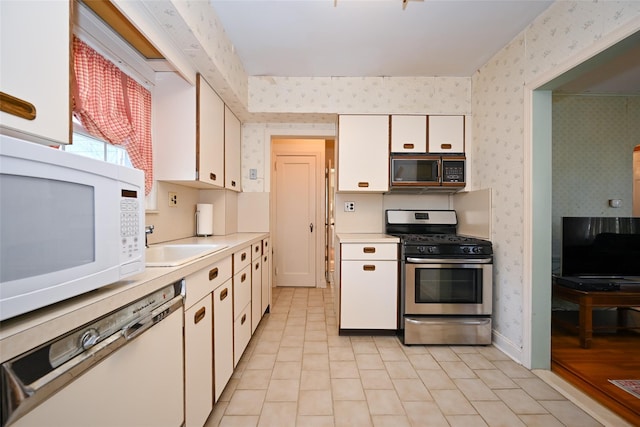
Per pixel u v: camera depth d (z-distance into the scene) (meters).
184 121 1.86
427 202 2.94
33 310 0.58
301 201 3.99
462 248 2.22
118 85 1.50
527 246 1.90
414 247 2.24
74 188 0.65
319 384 1.70
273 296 3.50
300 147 3.99
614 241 2.44
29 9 0.70
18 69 0.67
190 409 1.16
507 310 2.10
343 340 2.29
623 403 1.53
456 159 2.57
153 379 0.92
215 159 2.17
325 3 1.72
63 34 0.80
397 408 1.49
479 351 2.14
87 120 1.30
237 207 2.98
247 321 2.03
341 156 2.62
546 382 1.73
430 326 2.21
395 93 2.62
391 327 2.36
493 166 2.27
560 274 2.50
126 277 0.80
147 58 1.64
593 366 1.93
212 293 1.39
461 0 1.68
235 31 1.99
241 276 1.88
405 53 2.26
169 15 1.35
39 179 0.57
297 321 2.69
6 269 0.51
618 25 1.32
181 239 2.18
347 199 2.94
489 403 1.54
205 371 1.31
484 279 2.21
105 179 0.73
